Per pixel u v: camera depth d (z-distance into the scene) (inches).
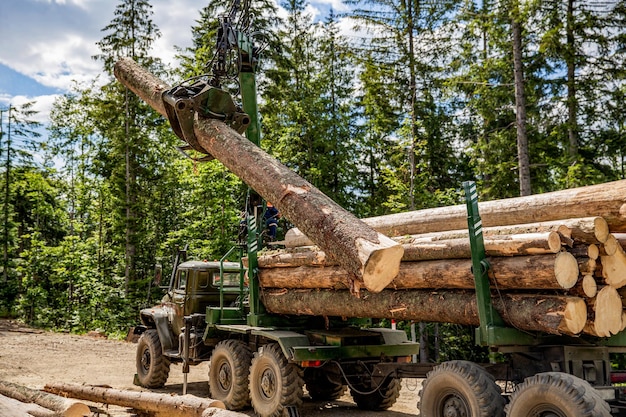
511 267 216.4
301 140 1092.5
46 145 1617.9
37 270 1227.2
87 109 1316.4
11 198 1497.3
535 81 820.6
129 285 1051.3
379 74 1064.8
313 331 336.8
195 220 973.8
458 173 1197.7
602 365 228.4
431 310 253.1
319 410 354.0
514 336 221.9
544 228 215.6
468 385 224.1
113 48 1176.2
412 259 260.5
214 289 414.3
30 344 713.0
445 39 1102.4
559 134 776.3
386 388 345.1
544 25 748.0
